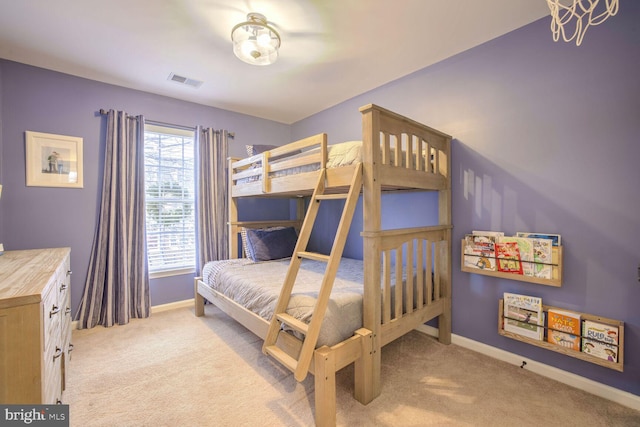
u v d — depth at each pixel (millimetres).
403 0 1791
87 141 2818
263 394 1797
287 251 3369
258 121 4047
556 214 1942
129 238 2975
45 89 2623
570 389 1838
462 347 2408
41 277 1300
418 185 2137
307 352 1464
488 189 2260
